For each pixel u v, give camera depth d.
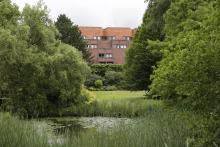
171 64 12.41
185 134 13.36
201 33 11.15
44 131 15.14
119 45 97.12
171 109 15.11
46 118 30.67
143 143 12.64
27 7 32.81
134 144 12.60
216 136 10.81
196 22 20.27
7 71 30.48
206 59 10.79
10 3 32.56
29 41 32.31
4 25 31.97
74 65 33.12
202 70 10.95
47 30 32.94
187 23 20.81
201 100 11.20
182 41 12.26
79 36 72.69
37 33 32.56
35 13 32.72
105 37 99.19
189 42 11.45
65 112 32.44
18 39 30.84
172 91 14.28
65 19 72.31
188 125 12.37
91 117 30.94
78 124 26.08
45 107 32.34
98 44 96.69
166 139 12.95
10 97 30.70
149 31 43.94
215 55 10.71
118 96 46.16
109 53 96.69
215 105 10.95
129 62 45.78
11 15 32.62
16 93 30.89
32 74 31.31
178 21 26.16
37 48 32.31
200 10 20.97
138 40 44.72
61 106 33.03
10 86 30.81
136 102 33.22
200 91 11.13
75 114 32.38
